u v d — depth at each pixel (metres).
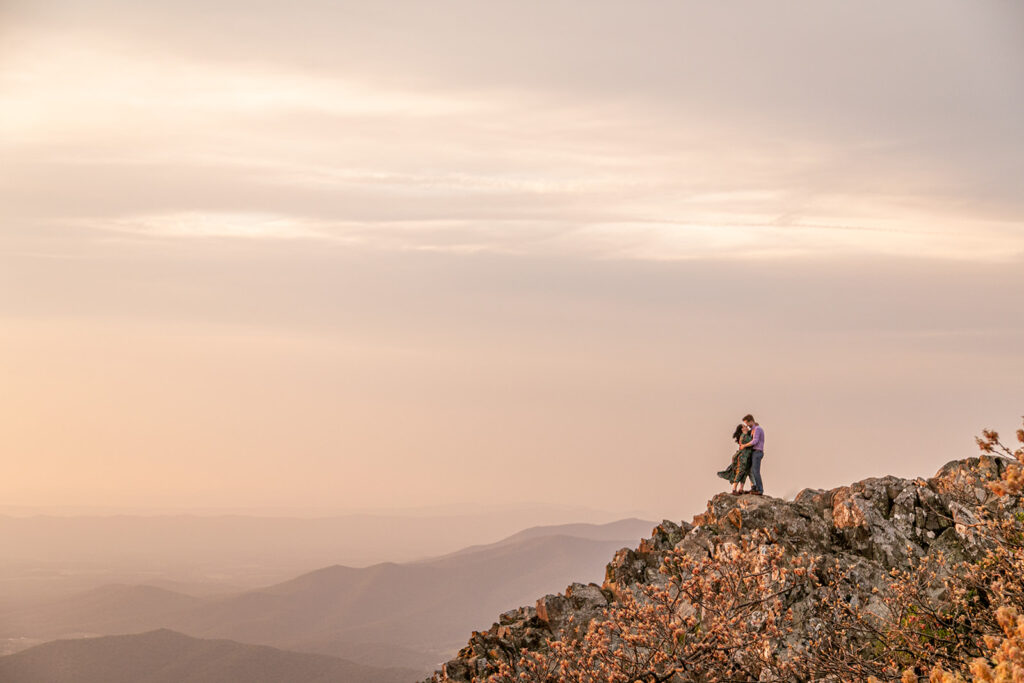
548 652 17.19
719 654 13.66
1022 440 9.70
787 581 15.22
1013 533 12.39
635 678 13.73
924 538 16.42
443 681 18.19
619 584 19.59
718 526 19.27
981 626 11.52
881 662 12.55
